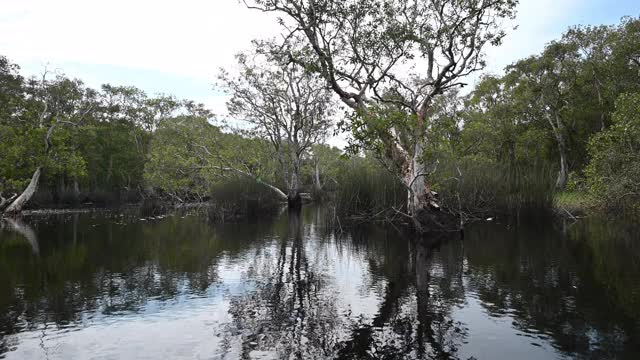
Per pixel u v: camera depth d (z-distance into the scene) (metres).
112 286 10.33
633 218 18.11
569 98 34.06
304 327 7.52
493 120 34.81
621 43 29.12
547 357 6.14
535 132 34.00
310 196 46.78
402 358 6.22
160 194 49.47
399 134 19.44
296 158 33.59
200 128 37.91
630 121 16.00
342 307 8.63
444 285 10.05
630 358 6.02
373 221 22.27
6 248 15.65
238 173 32.75
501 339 6.82
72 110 39.72
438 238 17.05
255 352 6.48
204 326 7.61
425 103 18.50
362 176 24.19
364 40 18.80
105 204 42.19
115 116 47.47
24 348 6.69
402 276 11.10
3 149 27.55
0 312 8.37
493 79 38.06
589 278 10.12
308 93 32.03
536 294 9.05
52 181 40.81
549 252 13.28
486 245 14.98
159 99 51.53
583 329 7.11
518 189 21.36
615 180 16.28
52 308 8.64
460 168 22.45
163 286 10.34
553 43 32.94
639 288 9.18
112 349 6.64
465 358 6.18
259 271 11.98
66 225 23.27
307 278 11.12
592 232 16.81
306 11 18.36
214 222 25.09
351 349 6.54
